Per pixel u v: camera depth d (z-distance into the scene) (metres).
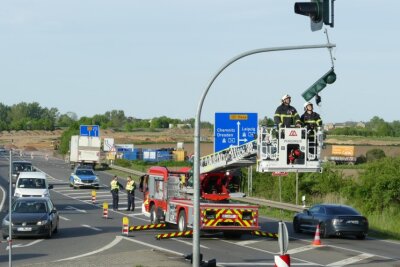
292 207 48.69
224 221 34.75
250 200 53.81
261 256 29.28
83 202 60.00
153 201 40.44
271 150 27.73
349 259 28.88
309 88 20.11
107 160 116.50
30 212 35.56
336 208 38.19
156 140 184.50
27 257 28.34
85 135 108.00
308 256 29.75
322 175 62.06
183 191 37.28
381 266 26.86
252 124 49.12
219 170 36.22
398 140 176.38
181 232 34.53
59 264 25.67
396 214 51.75
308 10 16.16
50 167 108.62
